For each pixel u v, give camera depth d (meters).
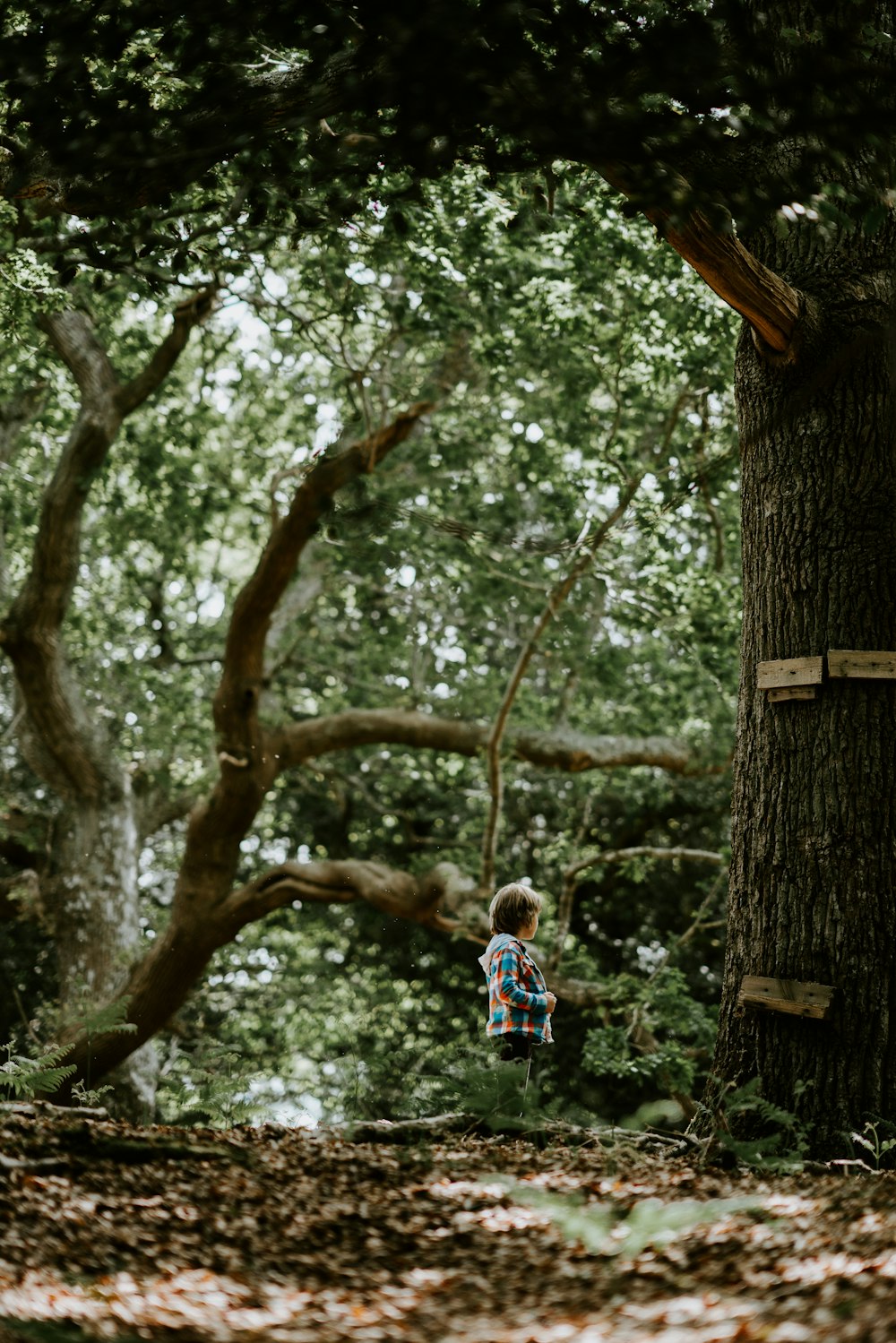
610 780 19.59
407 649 19.17
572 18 4.89
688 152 5.08
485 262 12.97
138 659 20.52
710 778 19.50
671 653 17.25
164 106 7.27
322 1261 3.77
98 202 5.96
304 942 22.98
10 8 5.64
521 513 16.59
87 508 19.67
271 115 5.78
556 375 14.86
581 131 4.89
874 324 6.92
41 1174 4.33
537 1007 6.70
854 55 5.16
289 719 19.16
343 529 13.95
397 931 22.81
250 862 23.92
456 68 4.73
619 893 22.88
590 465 14.12
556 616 14.45
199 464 17.95
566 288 12.56
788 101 4.87
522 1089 5.72
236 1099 6.29
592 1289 3.45
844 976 6.43
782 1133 6.25
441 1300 3.42
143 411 17.59
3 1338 2.93
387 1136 5.70
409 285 14.01
